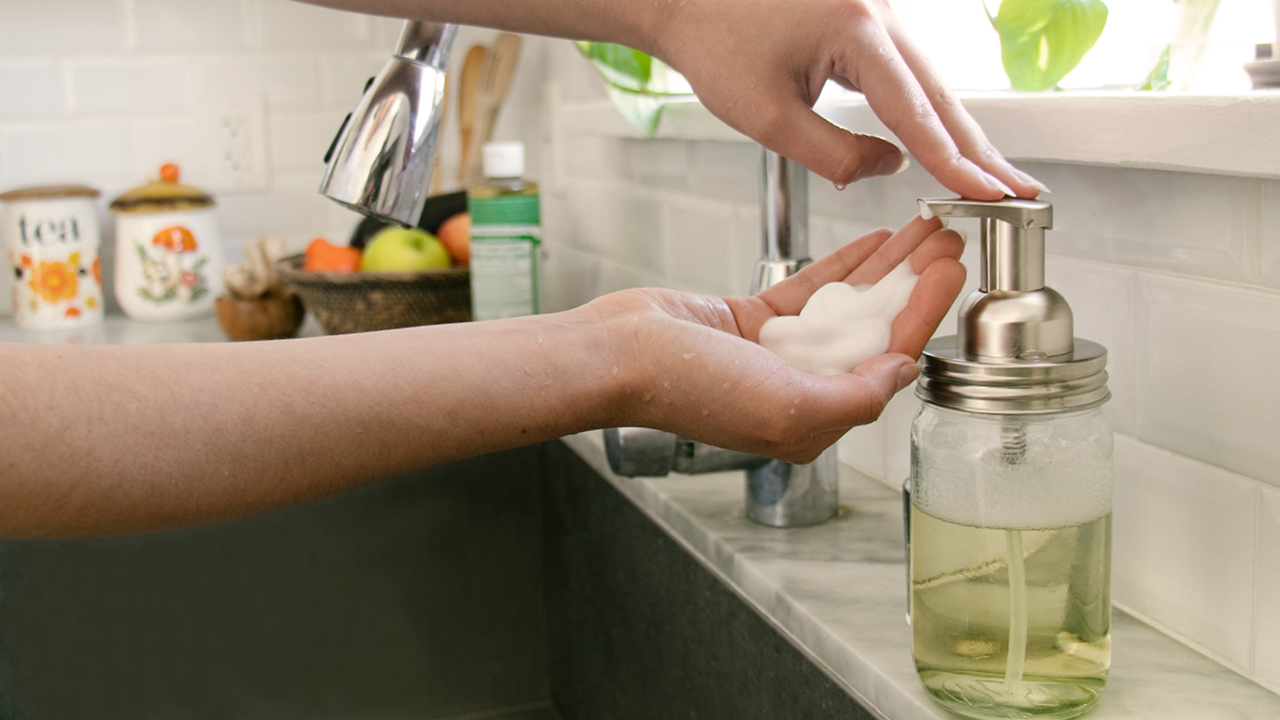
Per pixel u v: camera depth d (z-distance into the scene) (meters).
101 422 0.42
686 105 0.90
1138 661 0.51
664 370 0.47
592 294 1.31
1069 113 0.52
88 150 1.51
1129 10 0.64
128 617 1.01
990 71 0.74
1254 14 0.56
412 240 1.27
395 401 0.46
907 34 0.52
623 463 0.66
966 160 0.45
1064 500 0.44
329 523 1.03
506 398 0.47
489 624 1.08
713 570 0.69
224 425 0.44
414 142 0.59
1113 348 0.55
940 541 0.46
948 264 0.52
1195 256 0.50
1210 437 0.50
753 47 0.52
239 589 1.02
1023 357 0.43
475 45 1.46
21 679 1.00
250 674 1.03
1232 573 0.50
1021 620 0.44
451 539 1.06
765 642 0.62
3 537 0.43
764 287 0.66
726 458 0.68
